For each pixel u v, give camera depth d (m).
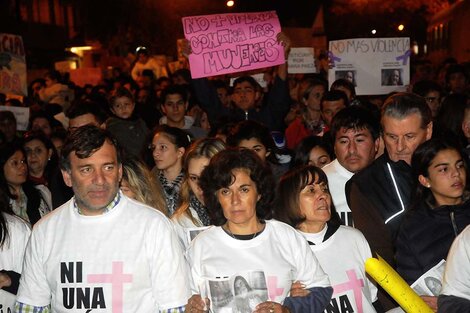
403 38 9.97
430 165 4.62
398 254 4.73
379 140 5.50
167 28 31.52
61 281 3.91
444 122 6.96
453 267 3.88
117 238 3.91
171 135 6.14
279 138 8.29
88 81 21.81
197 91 9.18
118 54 30.80
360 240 4.64
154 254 3.89
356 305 4.48
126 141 9.14
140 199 5.07
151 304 3.91
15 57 10.24
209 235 4.15
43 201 6.32
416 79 16.17
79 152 3.81
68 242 3.93
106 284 3.86
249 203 4.01
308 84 9.45
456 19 26.19
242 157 4.06
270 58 8.66
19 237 4.76
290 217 4.55
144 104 11.80
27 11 29.25
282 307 3.89
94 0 31.34
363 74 10.00
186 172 5.16
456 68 12.47
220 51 8.57
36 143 7.10
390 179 4.99
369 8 37.94
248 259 4.02
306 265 4.11
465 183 4.62
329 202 4.54
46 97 14.93
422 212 4.69
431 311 3.94
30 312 4.01
